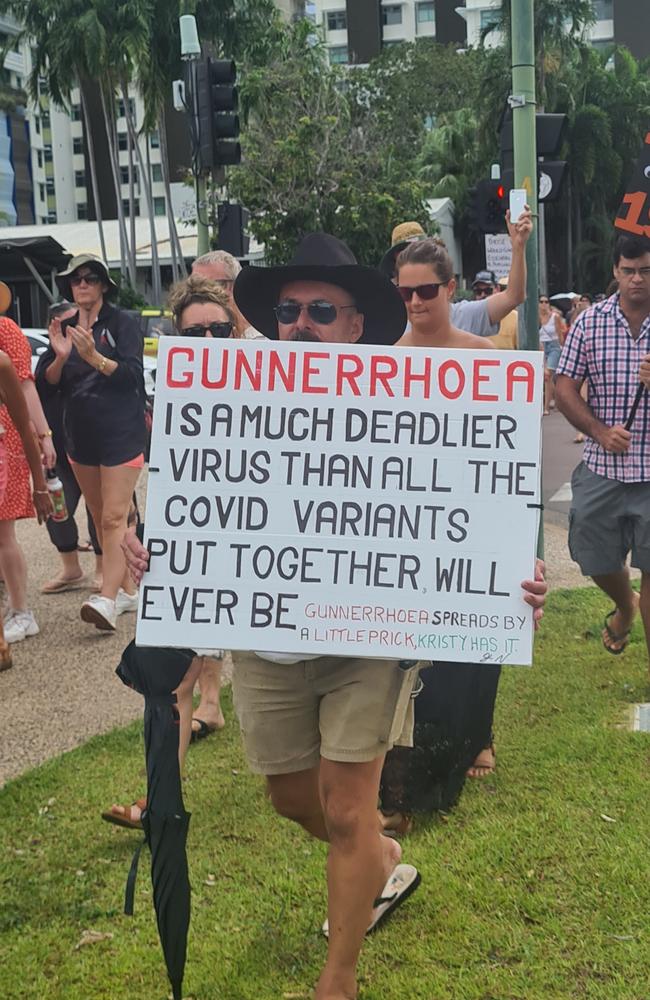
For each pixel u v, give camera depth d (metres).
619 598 5.23
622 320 4.70
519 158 6.93
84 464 6.10
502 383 2.58
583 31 45.94
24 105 69.56
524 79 6.94
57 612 6.83
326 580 2.57
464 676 3.66
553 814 3.67
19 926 3.13
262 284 2.88
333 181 28.45
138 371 6.01
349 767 2.61
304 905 3.19
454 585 2.55
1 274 26.92
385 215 28.97
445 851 3.46
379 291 2.81
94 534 7.03
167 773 2.59
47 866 3.48
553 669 5.29
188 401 2.61
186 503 2.60
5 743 4.63
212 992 2.80
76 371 5.95
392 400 2.60
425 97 52.78
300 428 2.60
